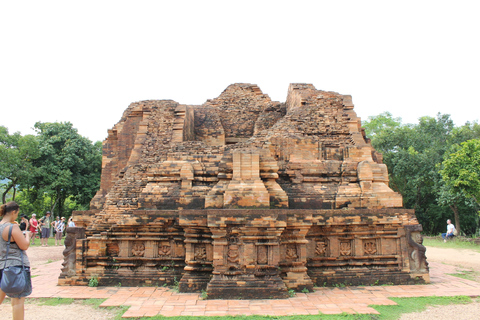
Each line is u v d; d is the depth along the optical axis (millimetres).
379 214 12969
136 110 20875
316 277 12516
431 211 41844
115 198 15117
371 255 12992
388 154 41844
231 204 11398
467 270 15828
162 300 10602
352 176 13789
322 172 13766
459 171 27922
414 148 41469
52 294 11391
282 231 11414
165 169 13438
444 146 39938
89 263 13016
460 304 10242
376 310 9562
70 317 9148
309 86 21031
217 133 22734
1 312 9695
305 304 10141
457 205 36906
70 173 36688
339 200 13234
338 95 19188
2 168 32031
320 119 18266
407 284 12703
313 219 12664
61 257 20828
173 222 12875
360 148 14297
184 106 19750
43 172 35469
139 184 15453
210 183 13125
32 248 24844
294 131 16234
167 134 18922
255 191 11492
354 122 18203
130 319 8961
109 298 10859
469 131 38938
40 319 9000
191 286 11656
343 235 13055
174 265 12703
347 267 12828
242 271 11000
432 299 10695
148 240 12938
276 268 11031
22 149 33719
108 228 13883
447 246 26609
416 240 12969
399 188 44000
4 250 7316
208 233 11852
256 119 24609
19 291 7273
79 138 38938
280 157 14250
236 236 11227
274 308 9742
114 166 20969
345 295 11180
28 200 43250
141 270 12781
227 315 9117
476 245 26875
